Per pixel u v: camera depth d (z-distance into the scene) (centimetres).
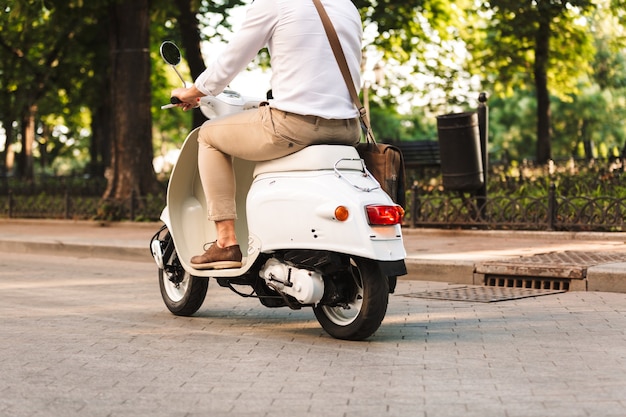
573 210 1209
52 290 888
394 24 2211
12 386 469
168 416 409
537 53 2748
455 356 536
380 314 566
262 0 575
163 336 616
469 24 2783
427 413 408
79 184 2856
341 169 570
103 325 665
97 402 435
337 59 572
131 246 1233
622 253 950
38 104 3497
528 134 5747
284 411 416
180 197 671
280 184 581
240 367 512
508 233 1209
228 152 606
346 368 506
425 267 927
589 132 5269
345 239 549
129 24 1922
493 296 793
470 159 1260
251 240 599
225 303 775
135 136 1922
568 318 670
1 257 1291
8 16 1906
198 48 2345
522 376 480
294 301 586
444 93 3372
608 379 470
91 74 3008
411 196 1340
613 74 4616
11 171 4197
